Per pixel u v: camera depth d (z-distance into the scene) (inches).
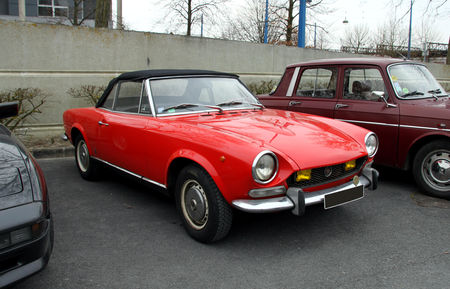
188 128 135.0
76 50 315.0
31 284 106.4
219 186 118.5
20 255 86.7
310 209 165.6
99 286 105.7
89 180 205.2
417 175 182.9
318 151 123.9
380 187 197.8
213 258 121.7
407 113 181.9
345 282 107.7
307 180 122.0
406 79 199.9
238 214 158.7
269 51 424.2
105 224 148.9
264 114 161.2
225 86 176.6
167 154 137.2
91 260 120.2
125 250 127.1
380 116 191.6
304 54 454.9
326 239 135.9
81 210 163.8
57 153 265.1
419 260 120.6
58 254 124.0
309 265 117.5
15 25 289.4
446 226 147.6
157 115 150.7
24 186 92.7
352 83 208.2
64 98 313.9
